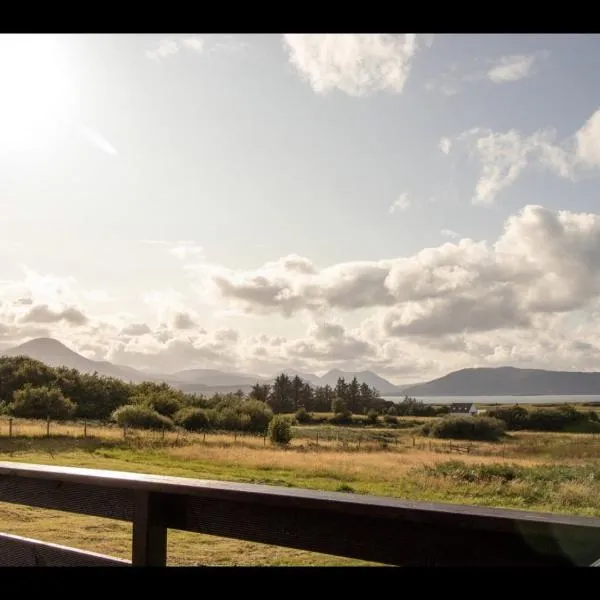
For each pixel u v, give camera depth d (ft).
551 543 4.90
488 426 233.55
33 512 32.81
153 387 252.83
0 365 251.19
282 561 22.34
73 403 221.66
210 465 84.17
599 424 283.59
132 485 6.83
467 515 5.11
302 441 168.35
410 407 447.42
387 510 5.45
